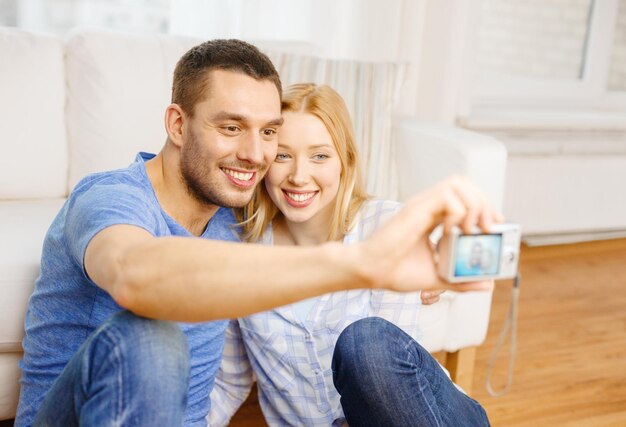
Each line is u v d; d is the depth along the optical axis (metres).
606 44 3.38
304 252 0.78
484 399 1.85
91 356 0.88
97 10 2.44
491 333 2.25
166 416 0.86
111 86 1.77
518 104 3.29
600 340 2.26
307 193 1.33
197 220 1.18
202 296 0.78
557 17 3.28
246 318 1.34
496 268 0.80
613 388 1.96
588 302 2.56
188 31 2.47
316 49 2.15
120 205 0.93
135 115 1.79
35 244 1.38
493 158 1.72
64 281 1.04
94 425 0.86
